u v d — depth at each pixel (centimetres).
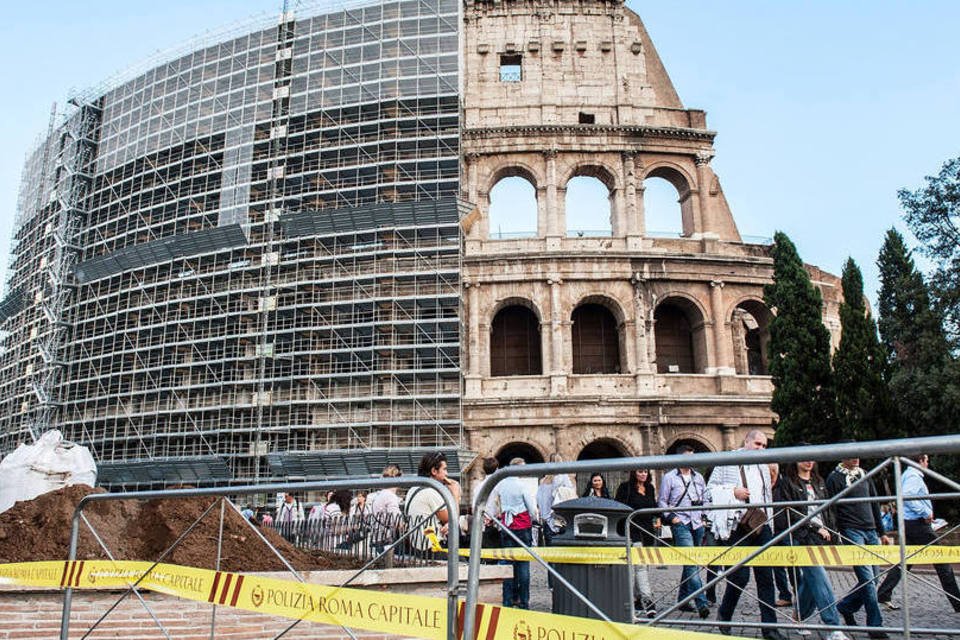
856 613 1764
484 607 771
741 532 1692
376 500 1925
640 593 1691
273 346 5450
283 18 6366
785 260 4853
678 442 5400
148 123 6662
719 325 5359
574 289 5381
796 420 4456
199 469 5431
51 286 6819
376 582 1598
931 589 2077
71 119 7312
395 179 5688
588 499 1238
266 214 5884
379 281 5503
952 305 4550
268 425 5438
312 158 5944
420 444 5125
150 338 5897
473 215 5469
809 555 1345
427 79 5875
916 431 4331
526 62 5959
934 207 4825
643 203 5634
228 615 1413
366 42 6122
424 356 5328
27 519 1773
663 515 2181
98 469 5741
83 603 1372
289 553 1817
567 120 5816
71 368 6312
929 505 1697
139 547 1770
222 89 6444
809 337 4622
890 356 5100
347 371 5444
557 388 5134
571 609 1164
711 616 1673
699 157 5772
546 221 5547
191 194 6222
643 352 5250
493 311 5375
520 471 771
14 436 6769
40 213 7356
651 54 6291
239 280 5828
